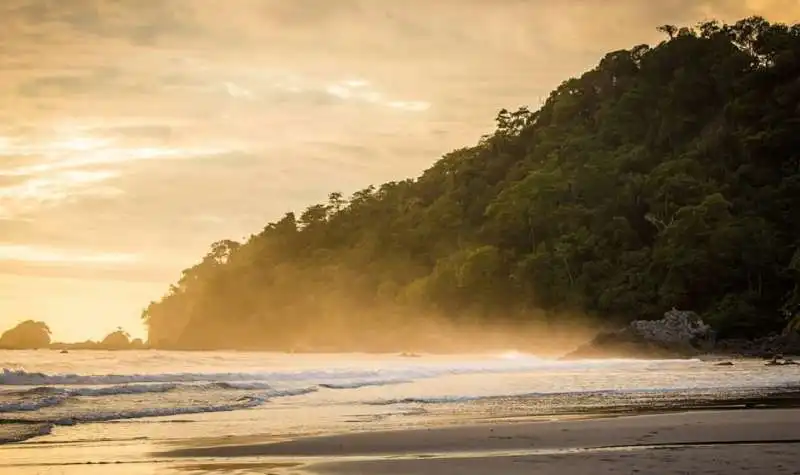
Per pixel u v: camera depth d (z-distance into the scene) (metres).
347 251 157.00
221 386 29.69
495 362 64.75
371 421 18.45
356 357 91.00
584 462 11.57
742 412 18.75
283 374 37.66
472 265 111.75
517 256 113.94
